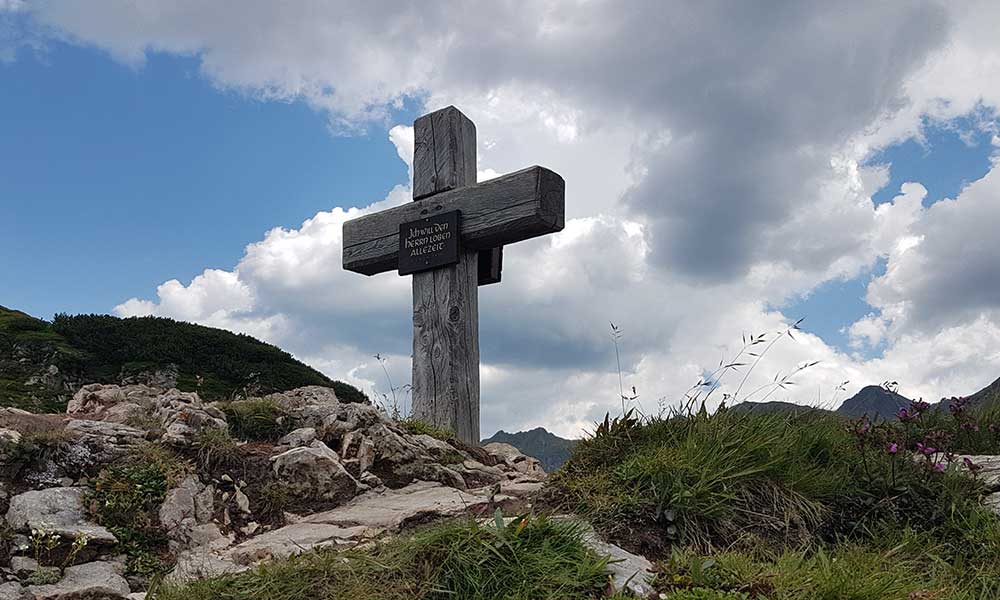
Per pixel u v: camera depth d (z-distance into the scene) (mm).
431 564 4062
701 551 4566
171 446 6797
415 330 9812
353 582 3941
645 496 4945
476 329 9773
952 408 7570
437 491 6844
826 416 6629
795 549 4719
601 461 5566
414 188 10211
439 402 9445
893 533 5008
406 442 7656
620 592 3787
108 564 5406
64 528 5469
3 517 5605
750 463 5320
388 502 6586
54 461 6234
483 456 8578
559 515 4926
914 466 5805
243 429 7688
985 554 4844
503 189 9227
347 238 10727
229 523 6270
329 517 6207
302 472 6773
